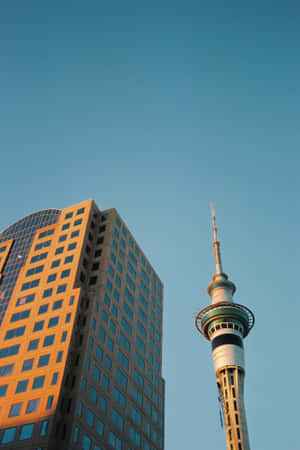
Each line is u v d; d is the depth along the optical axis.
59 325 81.94
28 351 79.94
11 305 91.69
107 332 87.88
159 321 116.25
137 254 116.00
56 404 68.94
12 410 71.19
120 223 111.69
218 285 169.38
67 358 75.50
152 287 118.88
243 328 153.25
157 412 97.81
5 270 102.62
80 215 107.50
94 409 74.44
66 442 65.69
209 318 155.25
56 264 96.75
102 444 73.19
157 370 105.44
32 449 64.56
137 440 84.94
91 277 94.81
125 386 87.69
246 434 125.19
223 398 135.75
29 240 108.50
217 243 192.25
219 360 143.88
